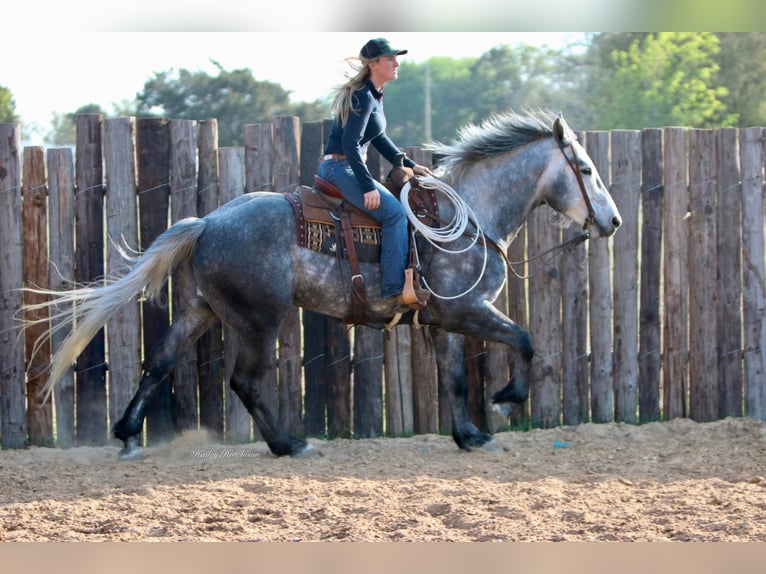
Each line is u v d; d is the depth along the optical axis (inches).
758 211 454.6
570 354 453.4
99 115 419.2
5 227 416.2
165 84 1615.4
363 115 367.2
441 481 346.6
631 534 279.6
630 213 449.7
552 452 405.4
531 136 404.5
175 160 423.5
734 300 456.8
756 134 451.5
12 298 419.2
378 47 368.5
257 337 379.9
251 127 427.8
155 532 287.9
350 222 378.3
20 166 418.0
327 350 440.8
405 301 374.0
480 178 405.1
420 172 401.1
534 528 288.2
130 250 415.5
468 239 389.7
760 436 422.3
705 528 283.9
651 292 454.9
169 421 433.1
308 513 307.6
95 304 370.9
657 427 446.3
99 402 429.4
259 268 372.2
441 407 448.8
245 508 313.3
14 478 358.6
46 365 424.2
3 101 1243.8
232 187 428.5
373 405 444.1
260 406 395.2
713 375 456.8
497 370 449.4
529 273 449.7
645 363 457.7
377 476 358.9
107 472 369.4
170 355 395.2
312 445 404.5
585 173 400.8
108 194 420.5
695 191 451.5
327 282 379.9
